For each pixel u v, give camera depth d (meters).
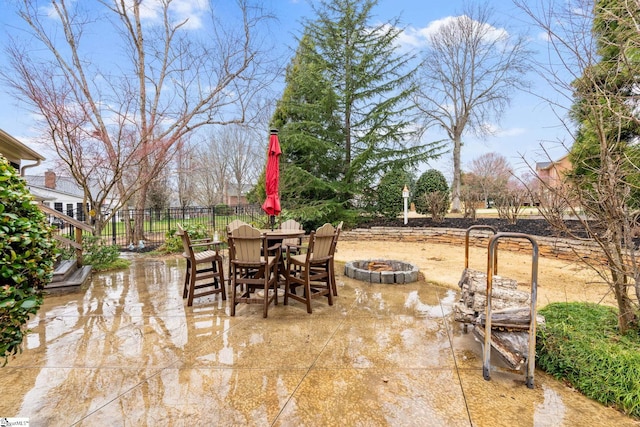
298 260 4.02
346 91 11.21
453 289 4.81
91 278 5.66
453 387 2.26
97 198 8.27
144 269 6.48
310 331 3.24
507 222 9.17
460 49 16.53
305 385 2.27
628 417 1.97
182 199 23.06
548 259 6.59
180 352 2.77
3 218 1.64
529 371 2.27
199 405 2.04
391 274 5.14
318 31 11.34
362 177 11.52
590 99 2.70
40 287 1.96
